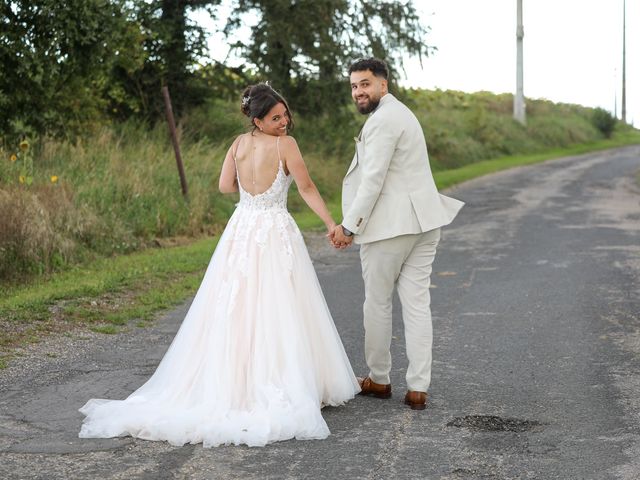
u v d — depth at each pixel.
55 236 10.15
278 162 4.92
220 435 4.34
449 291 8.96
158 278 9.41
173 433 4.36
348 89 23.55
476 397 5.22
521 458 4.15
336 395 4.96
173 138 14.51
